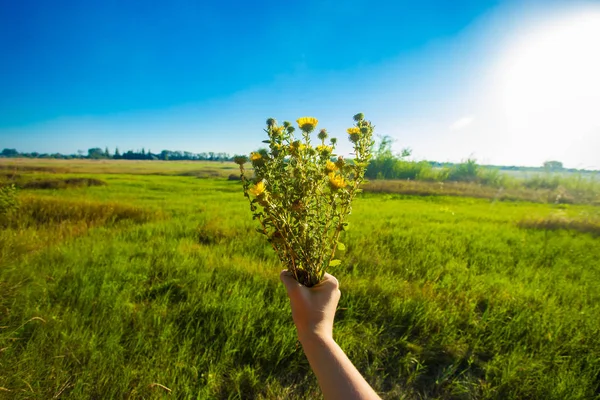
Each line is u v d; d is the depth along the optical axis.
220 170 44.19
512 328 3.11
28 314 2.97
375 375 2.60
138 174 33.91
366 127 1.26
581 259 5.49
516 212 11.32
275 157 1.18
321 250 1.10
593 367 2.63
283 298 3.57
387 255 5.15
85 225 6.74
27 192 13.48
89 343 2.59
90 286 3.58
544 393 2.37
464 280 4.16
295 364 2.62
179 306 3.32
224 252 5.11
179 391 2.28
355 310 3.40
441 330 3.12
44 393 2.17
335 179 1.11
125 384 2.25
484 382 2.55
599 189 18.98
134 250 5.07
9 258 4.35
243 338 2.83
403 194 18.53
